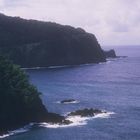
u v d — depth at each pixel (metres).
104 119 132.00
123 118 133.88
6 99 120.69
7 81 124.12
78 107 152.75
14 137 111.00
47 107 151.75
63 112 143.12
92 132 116.25
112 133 115.56
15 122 120.19
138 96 180.50
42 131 116.75
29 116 124.12
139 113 142.00
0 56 130.00
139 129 120.00
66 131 116.94
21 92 124.62
